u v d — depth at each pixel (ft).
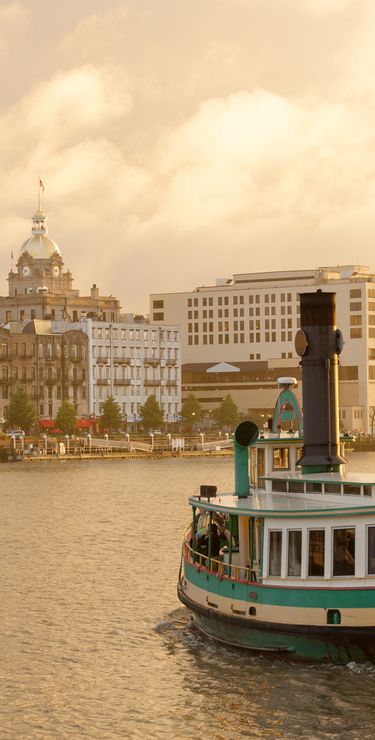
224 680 231.30
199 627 266.77
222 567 248.93
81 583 340.18
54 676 243.81
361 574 226.79
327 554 228.63
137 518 510.99
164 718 216.13
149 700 225.97
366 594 225.97
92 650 262.26
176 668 243.19
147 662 249.96
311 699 219.00
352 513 225.97
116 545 419.33
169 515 522.06
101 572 358.43
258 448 267.59
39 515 533.55
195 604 259.60
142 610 301.02
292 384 269.85
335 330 253.24
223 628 248.52
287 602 231.71
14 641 271.90
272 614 233.96
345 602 227.20
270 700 219.41
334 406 253.44
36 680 241.35
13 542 433.48
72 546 419.13
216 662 242.78
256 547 241.14
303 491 251.39
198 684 232.12
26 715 220.84
